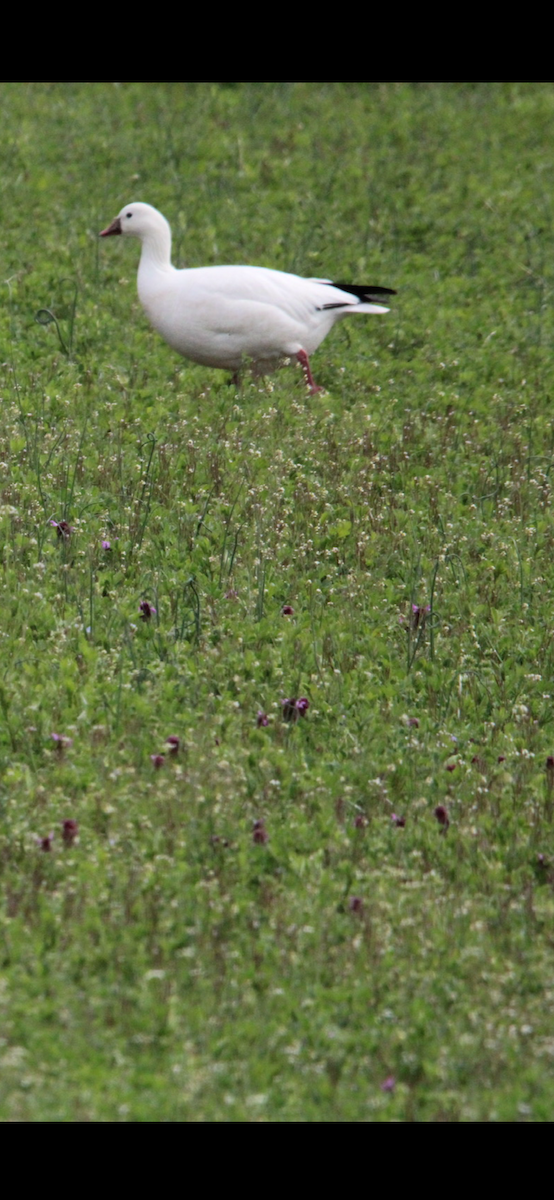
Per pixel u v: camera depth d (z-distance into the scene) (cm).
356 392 1886
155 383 1830
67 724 1102
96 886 938
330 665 1247
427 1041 859
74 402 1708
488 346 2108
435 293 2323
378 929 938
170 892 946
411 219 2647
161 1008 846
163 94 3139
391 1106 811
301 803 1067
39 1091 788
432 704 1223
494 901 991
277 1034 844
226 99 3139
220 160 2816
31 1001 848
